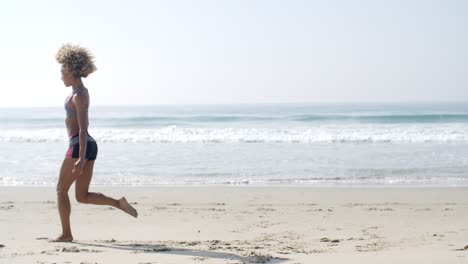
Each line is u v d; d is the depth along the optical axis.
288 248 5.55
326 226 7.18
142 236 6.41
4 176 13.98
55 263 4.54
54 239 5.81
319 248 5.55
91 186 12.06
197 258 4.82
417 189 11.21
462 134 23.84
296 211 8.59
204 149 20.55
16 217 7.91
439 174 13.65
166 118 39.94
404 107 86.00
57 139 25.95
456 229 6.83
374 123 33.78
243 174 14.04
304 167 15.23
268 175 13.81
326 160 16.73
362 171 14.33
